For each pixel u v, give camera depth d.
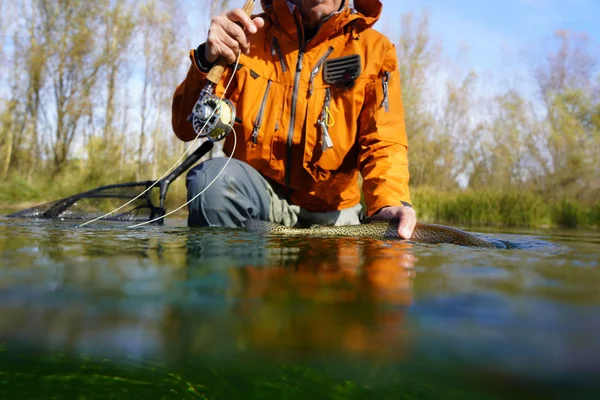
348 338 0.52
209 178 2.53
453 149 18.47
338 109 2.68
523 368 0.44
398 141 2.58
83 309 0.64
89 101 17.16
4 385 0.57
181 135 2.96
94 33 17.05
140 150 15.15
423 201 9.44
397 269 1.03
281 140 2.69
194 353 0.53
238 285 0.81
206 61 2.56
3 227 2.24
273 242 1.65
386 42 2.80
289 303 0.68
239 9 2.43
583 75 14.96
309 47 2.71
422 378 0.45
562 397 0.40
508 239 2.61
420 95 17.84
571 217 7.97
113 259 1.12
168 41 16.28
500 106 14.98
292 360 0.49
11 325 0.57
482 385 0.43
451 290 0.79
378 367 0.48
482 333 0.55
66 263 1.04
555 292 0.78
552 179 11.79
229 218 2.53
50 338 0.56
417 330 0.55
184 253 1.26
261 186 2.71
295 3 2.77
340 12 2.63
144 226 2.49
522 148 13.62
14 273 0.90
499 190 9.48
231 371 0.52
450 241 2.02
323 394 0.49
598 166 11.76
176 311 0.64
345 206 3.04
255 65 2.73
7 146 17.55
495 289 0.80
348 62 2.64
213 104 2.40
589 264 1.19
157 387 0.55
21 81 17.78
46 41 17.03
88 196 3.22
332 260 1.17
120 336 0.54
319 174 2.78
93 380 0.56
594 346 0.51
